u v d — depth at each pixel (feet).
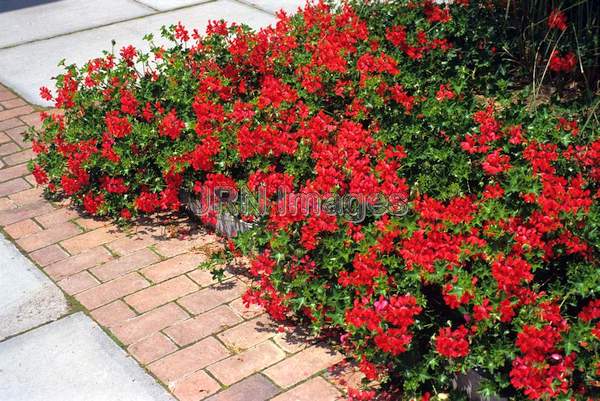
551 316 10.05
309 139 13.57
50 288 13.32
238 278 13.44
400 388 10.95
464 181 12.87
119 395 11.05
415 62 17.01
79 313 12.71
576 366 9.97
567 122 14.10
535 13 17.21
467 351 10.04
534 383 9.55
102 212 15.08
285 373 11.35
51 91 20.75
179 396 10.97
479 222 11.37
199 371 11.43
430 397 10.68
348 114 14.69
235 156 14.11
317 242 11.96
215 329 12.26
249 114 14.48
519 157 13.00
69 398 11.03
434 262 10.68
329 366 11.47
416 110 14.37
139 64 21.86
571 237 10.98
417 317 11.02
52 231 14.96
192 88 15.76
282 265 11.93
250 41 16.67
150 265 13.84
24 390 11.21
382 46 17.48
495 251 10.78
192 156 14.37
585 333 9.98
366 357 10.67
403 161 13.07
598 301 10.36
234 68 16.61
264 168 13.69
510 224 11.21
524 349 9.70
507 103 14.92
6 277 13.65
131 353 11.83
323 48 16.02
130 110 15.30
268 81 15.34
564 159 13.01
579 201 11.39
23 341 12.14
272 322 12.40
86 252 14.26
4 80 21.47
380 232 11.43
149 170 15.05
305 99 15.20
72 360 11.73
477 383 10.39
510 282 10.20
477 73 17.57
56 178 16.06
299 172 13.26
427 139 13.69
